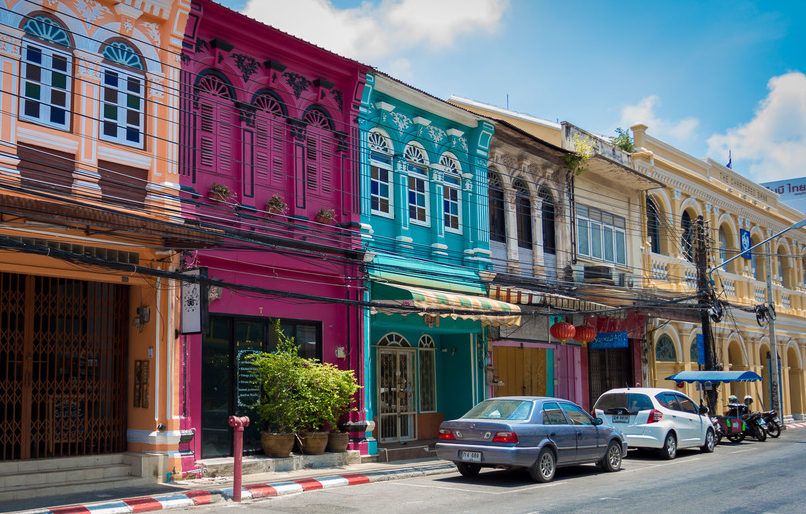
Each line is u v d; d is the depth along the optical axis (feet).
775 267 129.49
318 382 49.85
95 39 42.19
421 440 65.57
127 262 42.16
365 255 56.34
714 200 110.63
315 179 54.65
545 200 78.13
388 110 60.59
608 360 87.15
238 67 50.16
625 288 78.18
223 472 44.93
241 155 49.60
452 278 64.28
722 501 38.29
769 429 86.74
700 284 84.17
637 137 95.71
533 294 68.80
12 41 38.63
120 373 44.86
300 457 49.06
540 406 47.21
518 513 34.55
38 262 39.19
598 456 50.19
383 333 63.98
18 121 38.55
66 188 37.70
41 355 41.93
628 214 90.94
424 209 64.18
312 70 55.11
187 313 43.34
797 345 129.70
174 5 45.39
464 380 68.64
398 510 35.53
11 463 39.22
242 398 49.08
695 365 101.45
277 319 51.39
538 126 83.20
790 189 168.14
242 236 44.62
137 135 43.83
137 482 41.39
